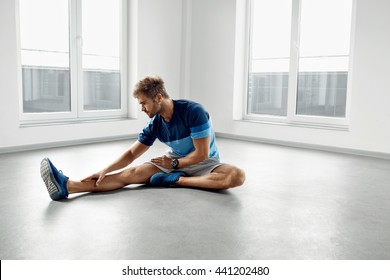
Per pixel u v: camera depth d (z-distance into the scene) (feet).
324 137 15.84
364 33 14.51
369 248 6.44
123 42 18.08
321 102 16.52
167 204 8.44
